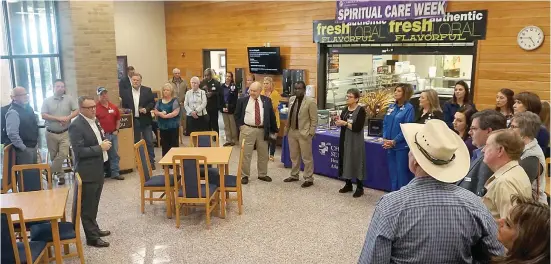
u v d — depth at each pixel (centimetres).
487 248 177
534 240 153
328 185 607
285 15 829
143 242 434
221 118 1120
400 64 711
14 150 528
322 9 767
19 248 330
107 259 398
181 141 884
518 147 227
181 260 397
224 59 977
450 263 176
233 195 568
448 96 643
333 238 440
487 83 591
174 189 496
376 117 611
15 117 536
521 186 222
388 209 178
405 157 507
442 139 176
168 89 688
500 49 573
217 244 428
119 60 1030
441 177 173
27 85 712
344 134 553
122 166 678
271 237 443
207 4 977
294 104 596
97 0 699
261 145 623
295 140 606
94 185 414
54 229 336
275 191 585
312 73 802
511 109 439
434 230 172
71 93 719
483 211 178
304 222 480
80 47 693
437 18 622
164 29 1098
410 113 500
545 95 539
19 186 411
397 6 661
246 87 919
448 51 627
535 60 544
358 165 548
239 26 919
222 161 474
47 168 420
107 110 623
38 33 710
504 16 563
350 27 723
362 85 752
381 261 175
